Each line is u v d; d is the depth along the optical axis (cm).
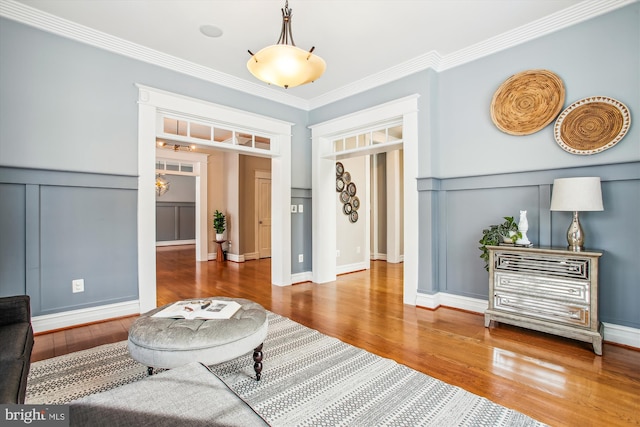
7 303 159
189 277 483
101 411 95
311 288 412
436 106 330
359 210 550
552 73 260
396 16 255
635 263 227
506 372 194
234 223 661
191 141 344
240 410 97
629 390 173
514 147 281
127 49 293
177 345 150
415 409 157
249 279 468
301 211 452
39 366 198
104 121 282
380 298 364
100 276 281
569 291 228
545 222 264
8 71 239
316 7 242
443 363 206
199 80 345
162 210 977
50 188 258
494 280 266
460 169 316
